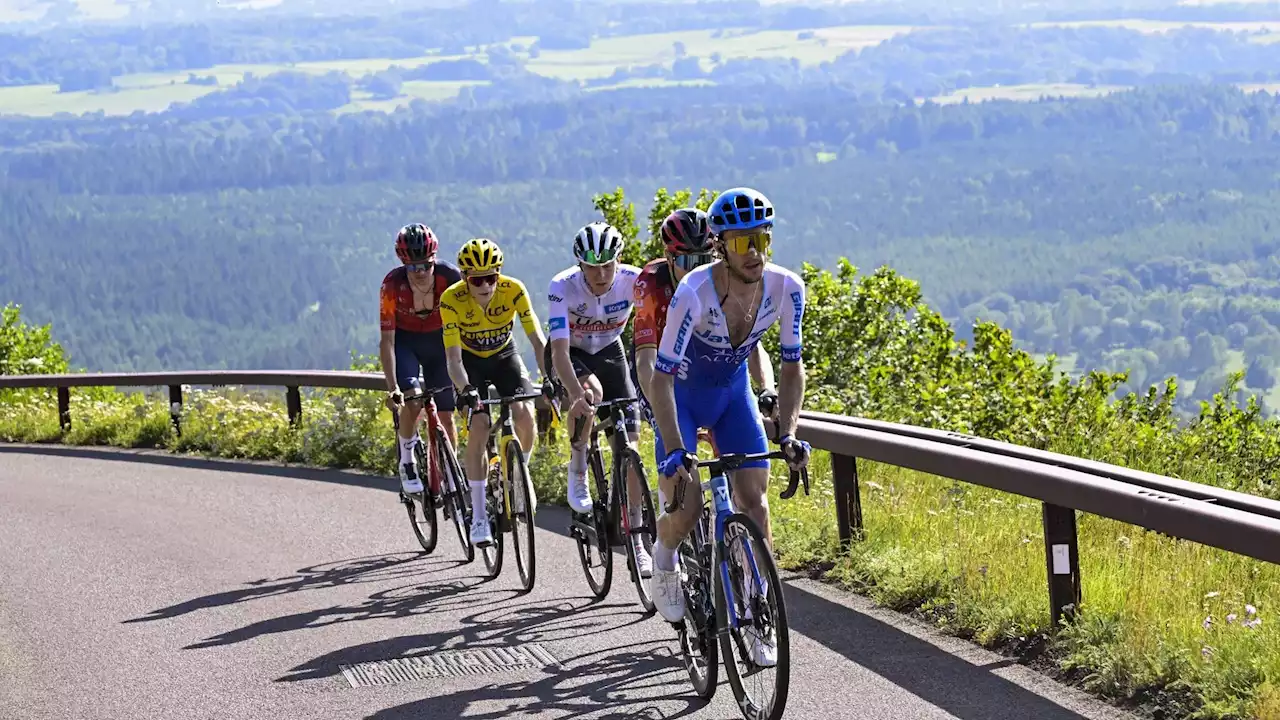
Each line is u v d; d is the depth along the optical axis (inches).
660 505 228.1
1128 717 195.6
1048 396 561.6
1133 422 456.1
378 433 538.0
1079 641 219.3
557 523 381.7
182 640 263.7
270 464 550.0
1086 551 273.0
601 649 247.9
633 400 272.1
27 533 397.1
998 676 217.0
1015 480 239.3
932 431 277.7
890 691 211.6
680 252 233.9
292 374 597.0
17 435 728.3
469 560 337.1
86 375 703.1
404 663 243.3
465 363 332.5
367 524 394.9
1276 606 230.2
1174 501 204.1
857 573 285.7
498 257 310.5
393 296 345.1
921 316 724.7
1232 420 462.3
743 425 223.5
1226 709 187.5
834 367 724.0
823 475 379.6
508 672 235.1
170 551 359.6
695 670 221.3
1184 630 215.8
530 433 314.7
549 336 293.1
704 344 215.0
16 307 1182.3
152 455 609.6
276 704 220.5
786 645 184.7
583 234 281.3
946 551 272.8
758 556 191.5
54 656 254.4
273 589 309.7
